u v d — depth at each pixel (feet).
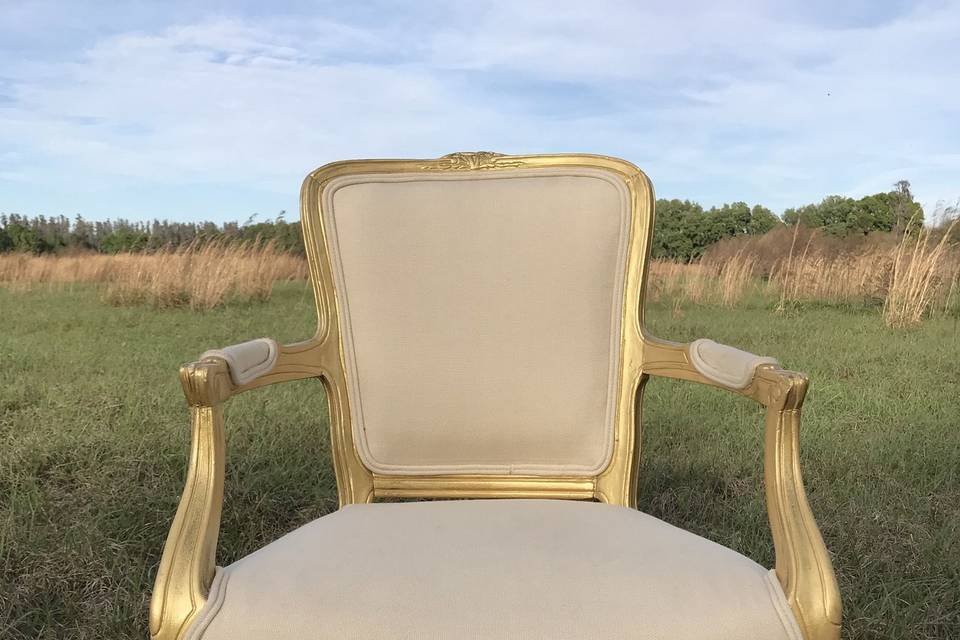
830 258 22.71
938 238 18.02
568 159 4.44
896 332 16.21
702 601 2.66
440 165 4.51
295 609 2.62
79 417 9.14
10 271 23.21
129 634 5.40
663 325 17.57
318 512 7.19
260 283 22.00
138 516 6.76
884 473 8.19
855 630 5.36
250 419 9.23
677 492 7.72
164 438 8.48
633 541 3.05
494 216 4.34
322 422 9.29
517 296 4.27
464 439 4.25
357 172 4.49
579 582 2.72
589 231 4.27
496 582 2.72
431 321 4.28
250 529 6.74
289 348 3.93
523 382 4.23
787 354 13.79
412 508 3.60
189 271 20.45
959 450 8.71
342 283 4.35
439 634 2.53
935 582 5.88
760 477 8.16
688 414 10.20
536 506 3.56
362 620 2.57
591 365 4.24
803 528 2.81
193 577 2.68
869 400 10.73
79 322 17.02
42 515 6.75
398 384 4.27
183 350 13.80
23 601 5.58
